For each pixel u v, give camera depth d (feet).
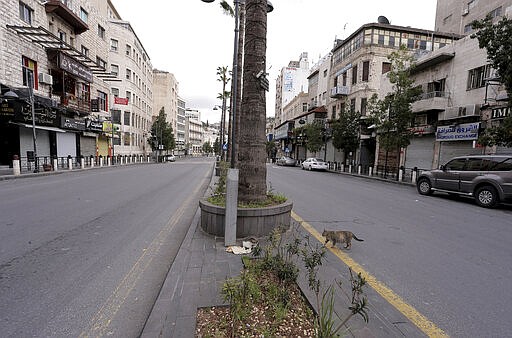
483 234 19.52
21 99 56.90
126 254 14.15
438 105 59.36
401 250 15.39
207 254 13.10
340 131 88.63
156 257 13.89
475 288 11.16
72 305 9.48
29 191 32.96
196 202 28.66
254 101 16.66
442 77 61.67
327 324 6.43
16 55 59.16
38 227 18.38
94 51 95.09
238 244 14.44
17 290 10.37
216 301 8.86
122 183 43.47
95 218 21.13
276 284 9.21
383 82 82.89
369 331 7.65
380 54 90.99
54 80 74.90
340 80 109.29
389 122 60.59
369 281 11.34
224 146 93.04
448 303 9.91
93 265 12.73
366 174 79.77
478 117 51.75
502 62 34.73
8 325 8.32
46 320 8.62
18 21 59.52
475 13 89.30
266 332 6.79
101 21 100.32
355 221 21.94
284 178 59.62
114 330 8.25
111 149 115.44
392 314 8.87
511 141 35.40
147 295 10.27
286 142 190.70
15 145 62.85
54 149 74.84
